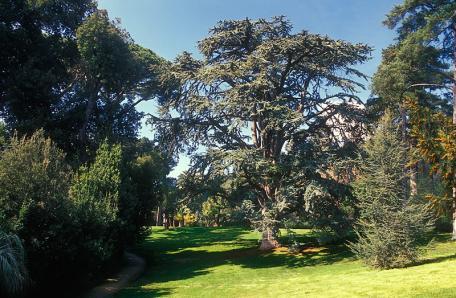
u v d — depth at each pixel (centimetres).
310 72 2717
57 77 2675
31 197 1366
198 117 2678
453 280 1231
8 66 2548
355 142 2627
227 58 2872
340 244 2770
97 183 1952
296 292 1399
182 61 2733
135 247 3250
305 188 2366
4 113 2631
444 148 1276
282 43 2422
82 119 2706
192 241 3581
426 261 1725
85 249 1547
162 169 3225
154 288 1753
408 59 2836
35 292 1403
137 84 3069
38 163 1448
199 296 1536
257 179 2644
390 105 2922
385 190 1727
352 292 1249
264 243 2811
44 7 2648
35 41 2620
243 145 2731
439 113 1377
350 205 2473
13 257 1171
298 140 2711
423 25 2739
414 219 1683
